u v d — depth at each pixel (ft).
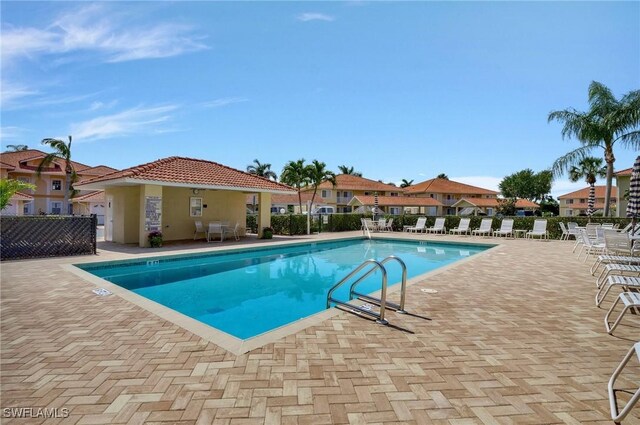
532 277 27.61
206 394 9.96
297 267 41.24
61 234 39.34
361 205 154.92
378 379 10.93
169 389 10.23
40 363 11.94
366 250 56.95
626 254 31.19
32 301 19.93
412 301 20.27
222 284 32.27
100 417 8.83
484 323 16.43
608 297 21.39
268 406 9.39
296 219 73.77
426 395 10.04
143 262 38.42
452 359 12.45
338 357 12.51
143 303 19.52
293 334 14.79
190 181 50.70
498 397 9.98
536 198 226.79
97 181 49.19
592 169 127.34
